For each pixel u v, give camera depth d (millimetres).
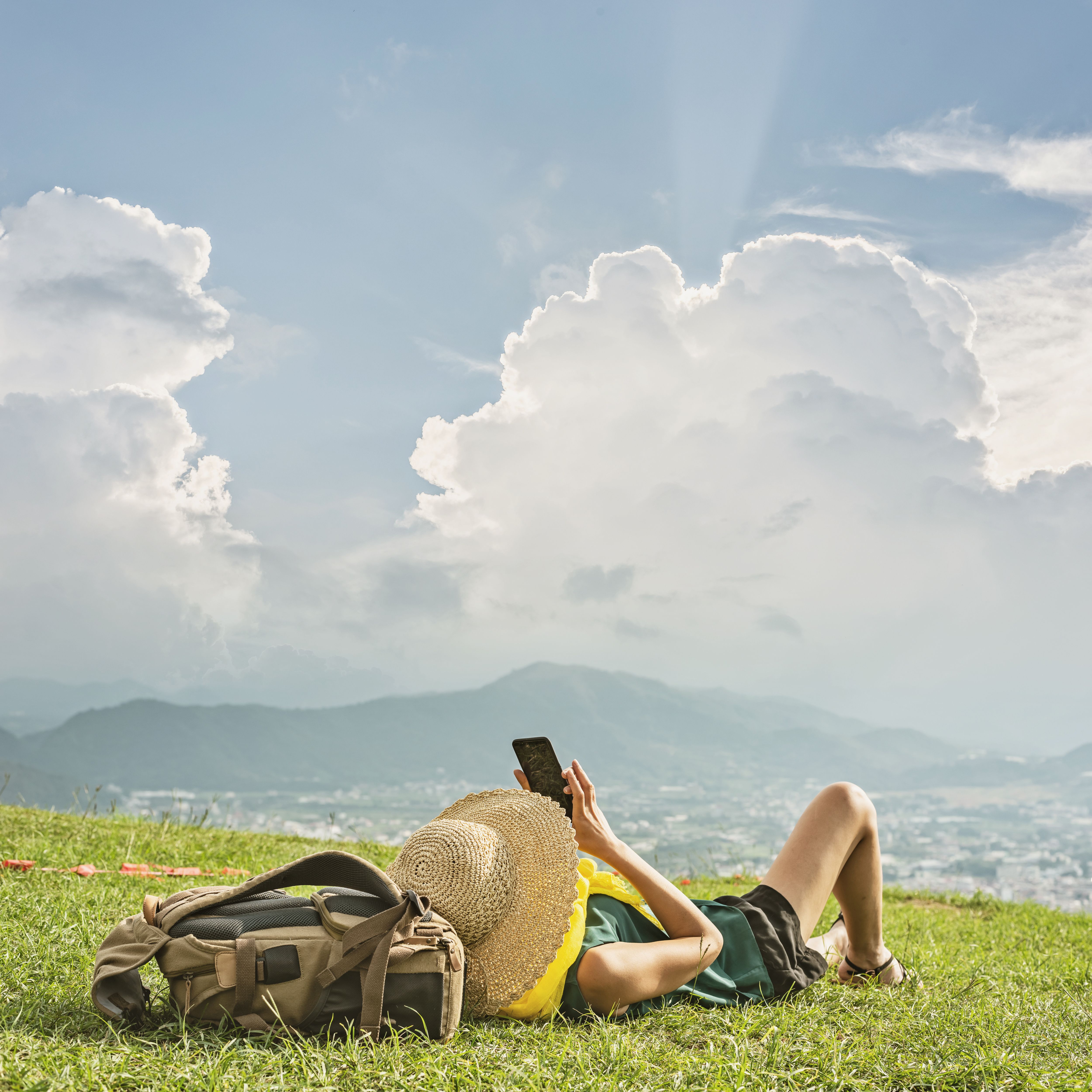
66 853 4559
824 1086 2088
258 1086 1872
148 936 2076
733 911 2561
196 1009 2066
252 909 2135
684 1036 2266
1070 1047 2398
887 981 2750
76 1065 1888
